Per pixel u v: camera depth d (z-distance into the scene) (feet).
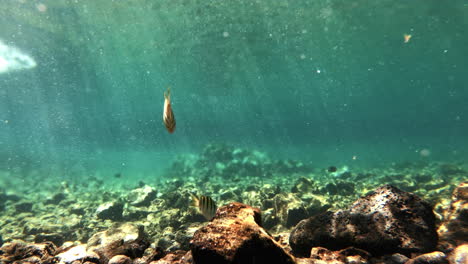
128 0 58.70
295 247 14.05
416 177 42.65
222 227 8.30
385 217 12.60
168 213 24.86
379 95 279.28
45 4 59.62
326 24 76.69
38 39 81.20
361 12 70.38
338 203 29.25
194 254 7.92
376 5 67.00
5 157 108.47
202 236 8.07
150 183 60.64
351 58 119.85
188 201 27.91
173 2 60.49
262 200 28.25
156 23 71.46
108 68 120.88
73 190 52.42
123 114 297.33
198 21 71.15
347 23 77.05
